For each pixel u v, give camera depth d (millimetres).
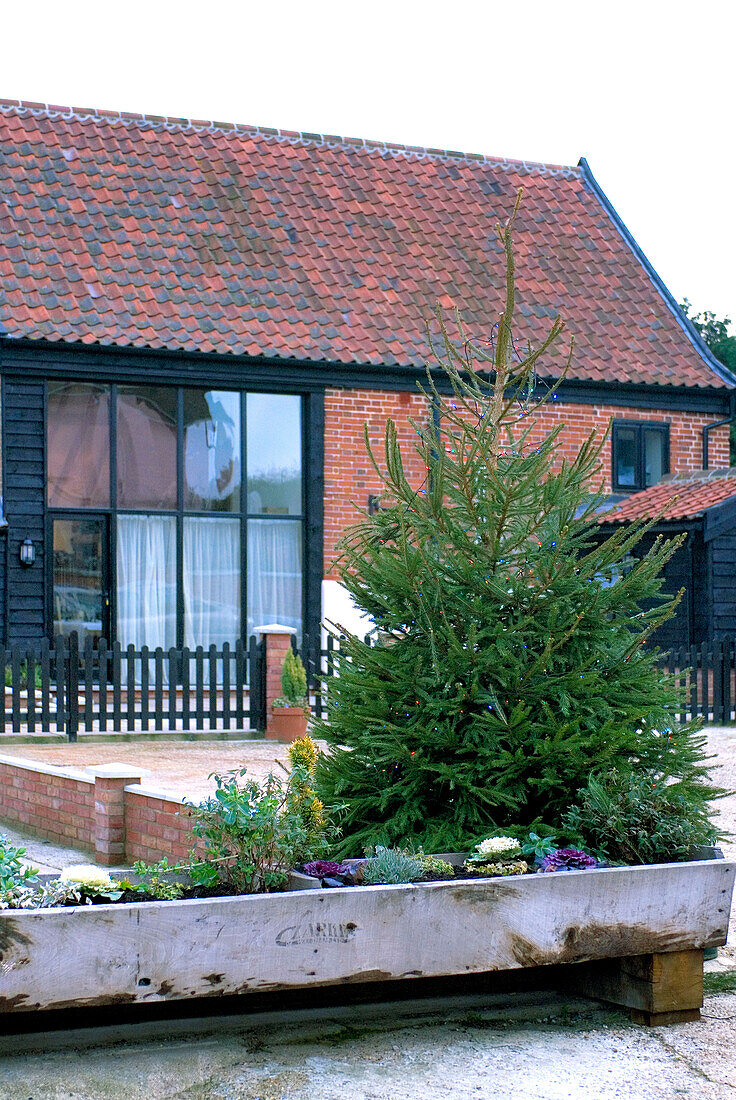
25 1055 4848
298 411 17922
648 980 5379
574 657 6363
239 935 4793
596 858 5801
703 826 6246
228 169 20141
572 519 6531
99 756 12344
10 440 16172
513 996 5695
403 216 20609
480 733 6172
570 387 18781
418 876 5465
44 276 16953
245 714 14359
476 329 18672
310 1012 5340
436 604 6348
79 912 4590
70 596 16812
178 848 7172
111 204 18562
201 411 17484
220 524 17641
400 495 6711
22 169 18531
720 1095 4660
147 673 14000
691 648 15609
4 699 13453
